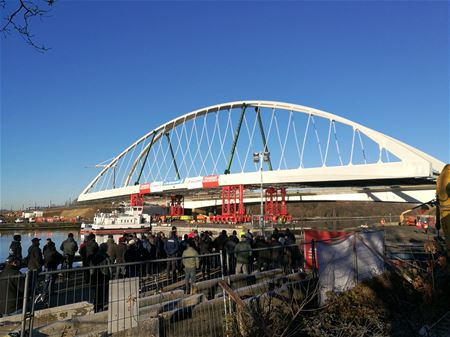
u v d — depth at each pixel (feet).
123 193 304.30
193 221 242.99
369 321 31.22
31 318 18.80
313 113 222.69
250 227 171.53
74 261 47.44
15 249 38.22
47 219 400.26
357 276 38.83
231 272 44.50
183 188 248.11
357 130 191.01
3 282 26.43
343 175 181.37
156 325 22.52
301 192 261.44
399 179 171.83
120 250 40.78
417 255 54.03
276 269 42.37
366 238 42.47
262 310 26.16
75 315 27.07
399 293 38.86
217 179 229.86
